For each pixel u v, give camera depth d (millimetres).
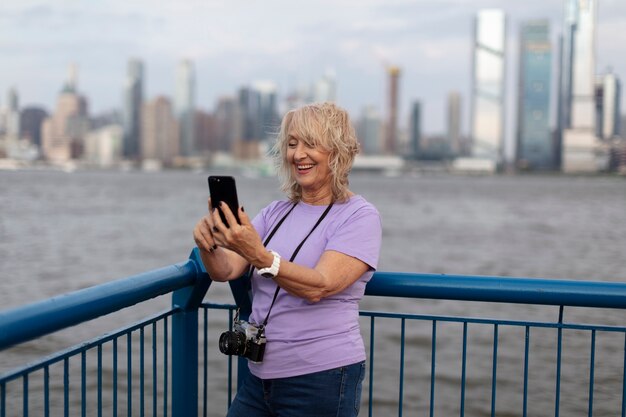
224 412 7246
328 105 2326
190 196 80812
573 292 2463
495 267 22453
